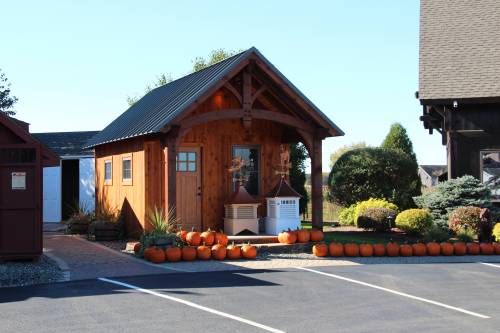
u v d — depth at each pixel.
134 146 19.09
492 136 20.41
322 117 17.53
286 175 19.61
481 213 17.53
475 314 8.97
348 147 51.69
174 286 10.95
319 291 10.60
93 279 11.70
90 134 31.80
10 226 13.30
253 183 19.34
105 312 8.88
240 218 17.73
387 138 32.31
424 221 19.33
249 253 14.98
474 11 22.80
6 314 8.78
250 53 16.50
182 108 15.72
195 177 18.59
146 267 13.34
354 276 12.25
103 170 22.94
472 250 16.12
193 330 7.91
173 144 15.89
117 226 19.41
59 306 9.27
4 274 11.78
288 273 12.59
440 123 21.89
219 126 18.88
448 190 19.78
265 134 19.42
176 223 16.69
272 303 9.59
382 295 10.31
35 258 13.63
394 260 14.97
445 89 20.25
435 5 23.45
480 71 20.59
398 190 24.06
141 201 18.42
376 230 21.16
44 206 28.34
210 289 10.68
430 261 14.83
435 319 8.63
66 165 29.36
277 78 16.94
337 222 27.86
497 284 11.45
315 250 15.50
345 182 24.25
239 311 9.03
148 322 8.31
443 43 21.89
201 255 14.64
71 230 21.91
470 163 20.58
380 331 7.93
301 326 8.17
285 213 17.73
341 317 8.70
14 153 13.54
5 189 13.30
